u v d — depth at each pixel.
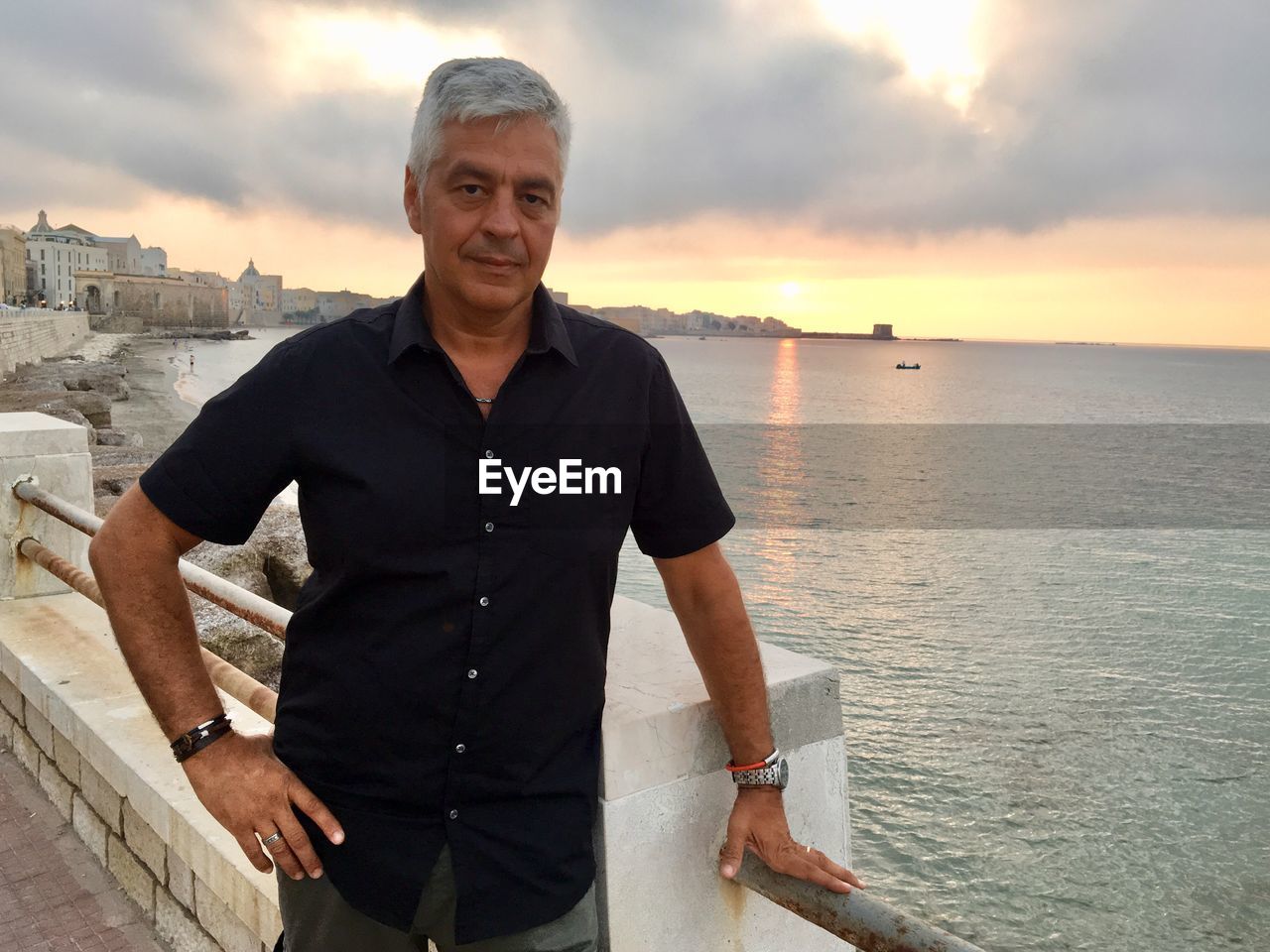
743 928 1.65
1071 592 25.86
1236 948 10.29
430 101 1.31
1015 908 10.84
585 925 1.40
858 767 14.16
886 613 23.11
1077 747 15.20
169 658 1.37
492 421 1.29
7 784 3.54
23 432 4.14
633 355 1.40
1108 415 97.31
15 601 4.19
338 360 1.31
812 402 102.44
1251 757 14.97
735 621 1.44
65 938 2.67
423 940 1.48
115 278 182.38
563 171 1.35
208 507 1.30
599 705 1.43
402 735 1.32
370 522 1.28
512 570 1.30
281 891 1.49
